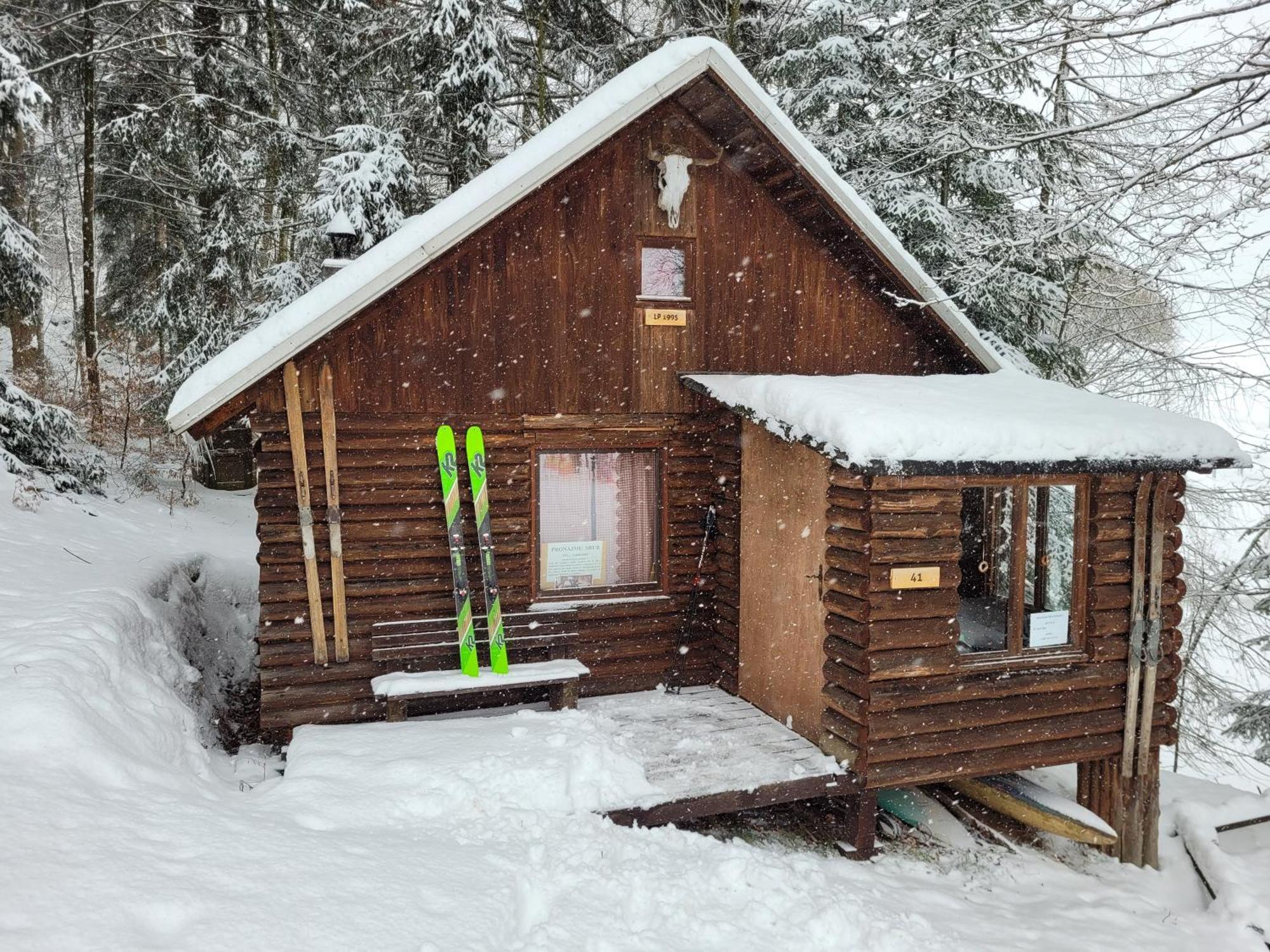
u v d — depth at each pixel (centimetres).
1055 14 660
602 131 695
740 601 784
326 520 707
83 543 955
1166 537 691
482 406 743
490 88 1409
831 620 641
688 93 745
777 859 546
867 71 1293
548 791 551
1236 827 735
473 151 1448
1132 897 629
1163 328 1370
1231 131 583
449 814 518
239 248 1593
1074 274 1314
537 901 430
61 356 2455
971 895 602
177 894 355
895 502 600
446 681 680
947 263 1215
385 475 721
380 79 1662
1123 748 688
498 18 1475
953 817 721
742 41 1588
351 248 895
